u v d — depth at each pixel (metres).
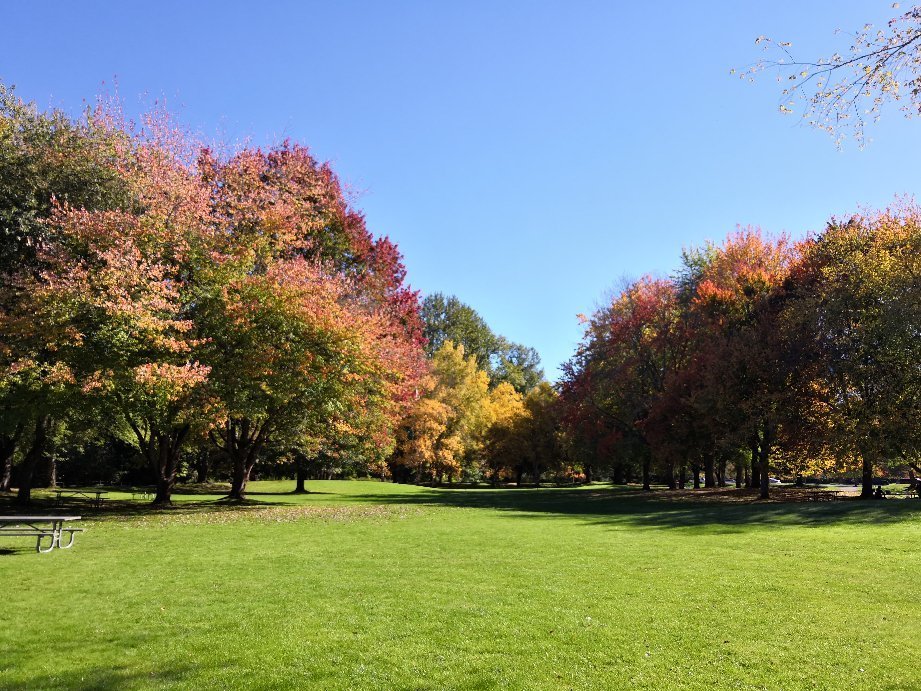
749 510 22.86
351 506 28.06
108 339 20.59
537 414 62.03
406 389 34.38
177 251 23.16
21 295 20.23
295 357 25.25
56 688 5.81
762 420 29.72
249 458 33.47
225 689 5.83
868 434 26.33
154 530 17.58
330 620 7.97
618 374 40.94
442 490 46.66
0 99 21.78
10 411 22.31
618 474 64.31
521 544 14.50
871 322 26.97
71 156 21.78
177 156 26.02
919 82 7.78
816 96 8.18
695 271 46.31
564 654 6.74
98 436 43.22
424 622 7.89
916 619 7.94
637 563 11.79
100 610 8.41
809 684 5.92
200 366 22.66
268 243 27.53
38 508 25.58
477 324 87.44
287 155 32.03
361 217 34.41
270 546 14.29
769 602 8.77
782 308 32.06
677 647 6.95
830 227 31.22
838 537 14.68
